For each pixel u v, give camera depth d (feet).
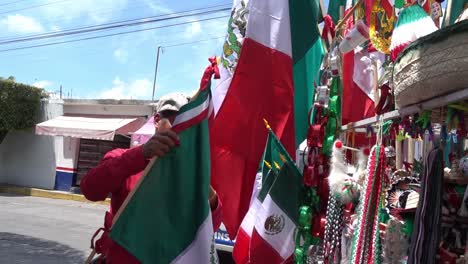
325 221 9.43
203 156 7.46
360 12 9.40
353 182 8.87
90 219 38.52
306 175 9.59
